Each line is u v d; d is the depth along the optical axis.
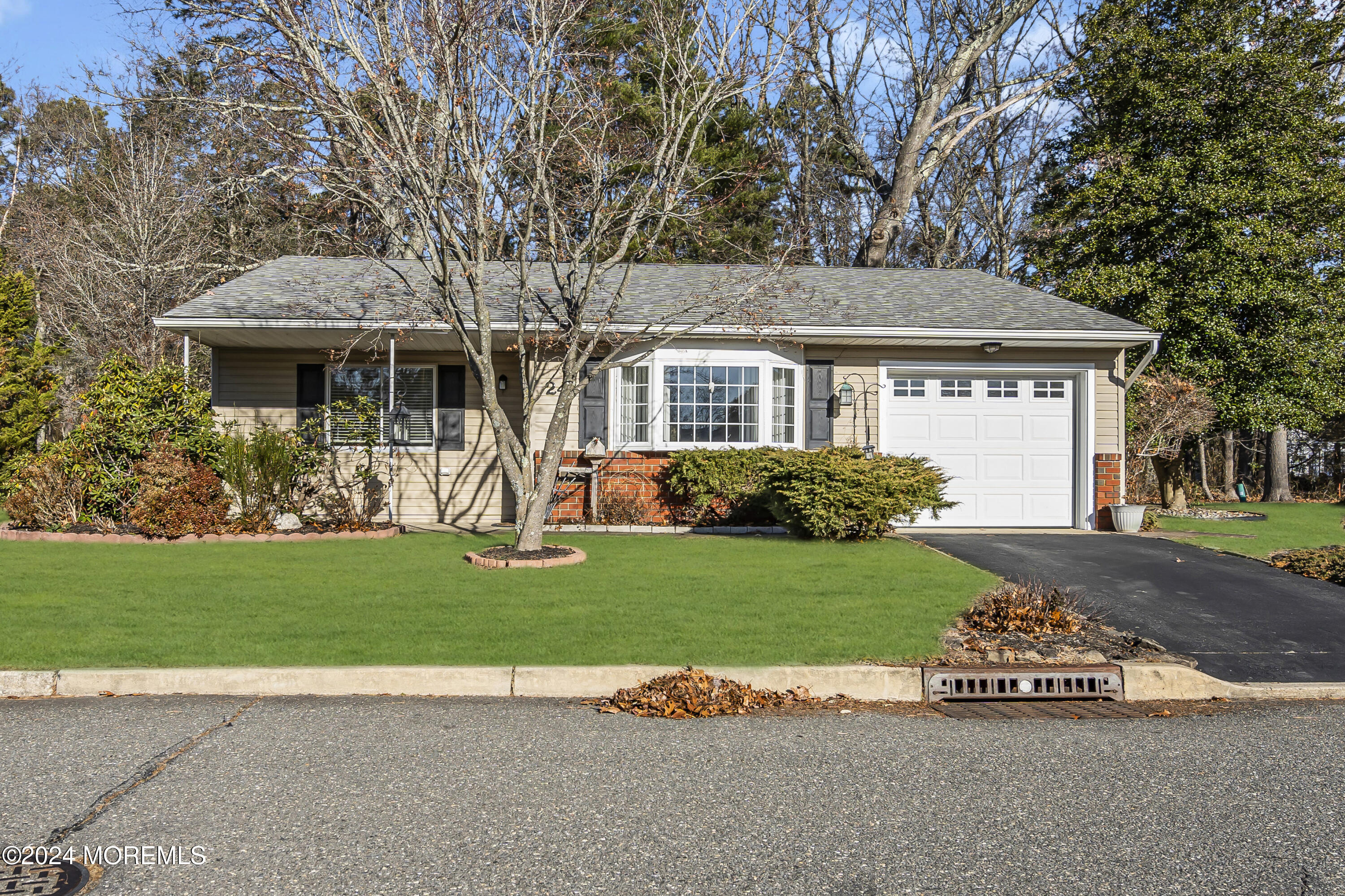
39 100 28.81
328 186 9.85
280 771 4.31
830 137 28.52
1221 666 6.66
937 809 3.93
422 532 12.48
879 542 11.13
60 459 11.72
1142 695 6.17
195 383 12.78
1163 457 16.73
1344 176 17.98
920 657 6.29
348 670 5.81
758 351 13.17
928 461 12.45
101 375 12.02
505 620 7.04
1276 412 17.41
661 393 12.98
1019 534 12.49
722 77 11.38
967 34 26.11
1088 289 18.33
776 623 7.04
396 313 12.00
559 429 9.91
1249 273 17.56
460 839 3.56
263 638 6.49
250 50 9.52
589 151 10.77
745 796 4.07
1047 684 6.11
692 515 12.95
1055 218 20.06
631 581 8.58
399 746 4.71
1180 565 9.81
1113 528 13.12
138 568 9.09
